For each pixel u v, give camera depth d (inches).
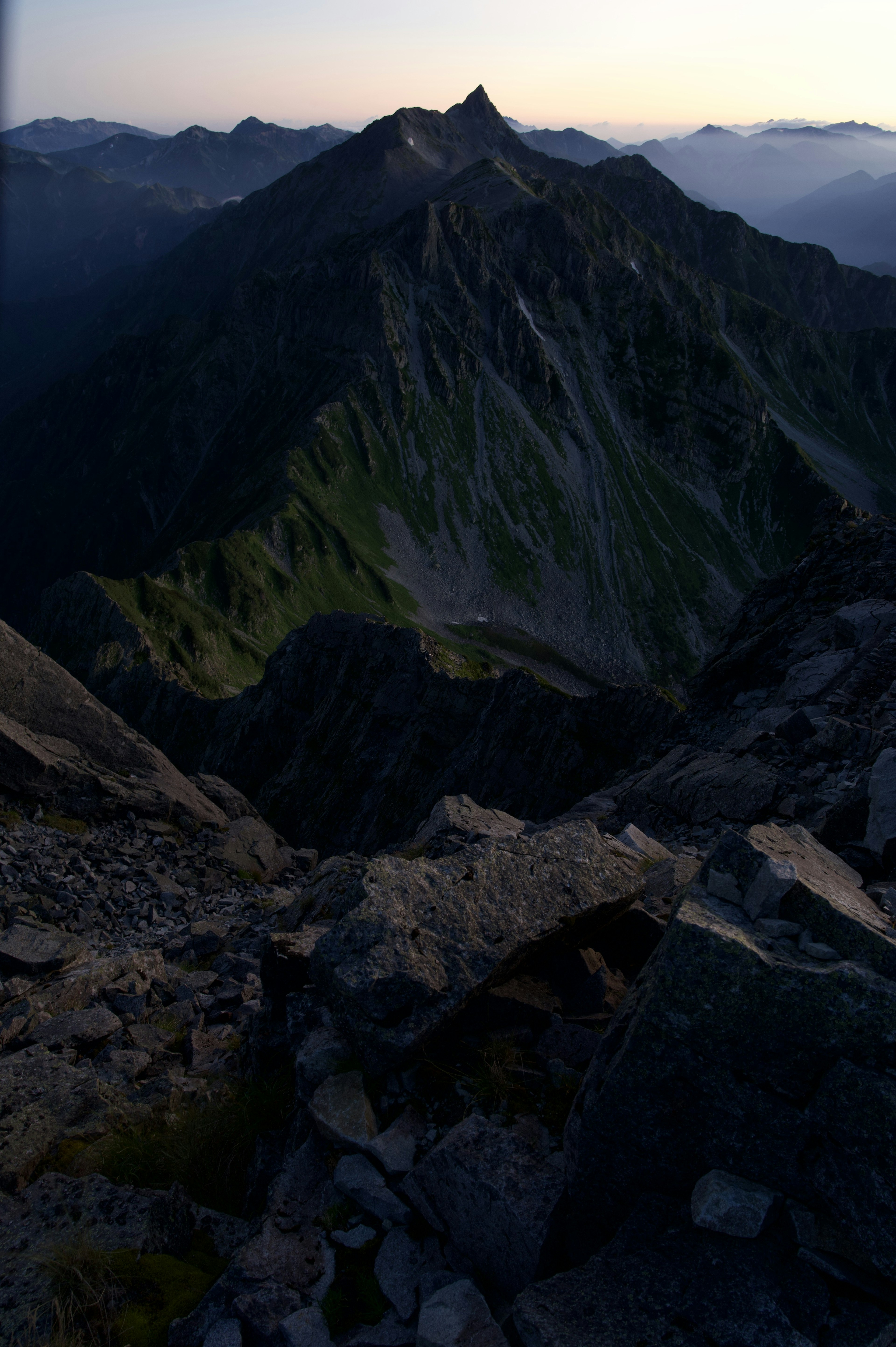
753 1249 207.9
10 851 995.3
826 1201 205.3
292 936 417.4
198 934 828.6
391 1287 236.8
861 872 502.6
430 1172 253.1
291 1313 229.0
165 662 5885.8
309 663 3457.2
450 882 337.1
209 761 3897.6
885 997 206.5
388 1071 299.4
